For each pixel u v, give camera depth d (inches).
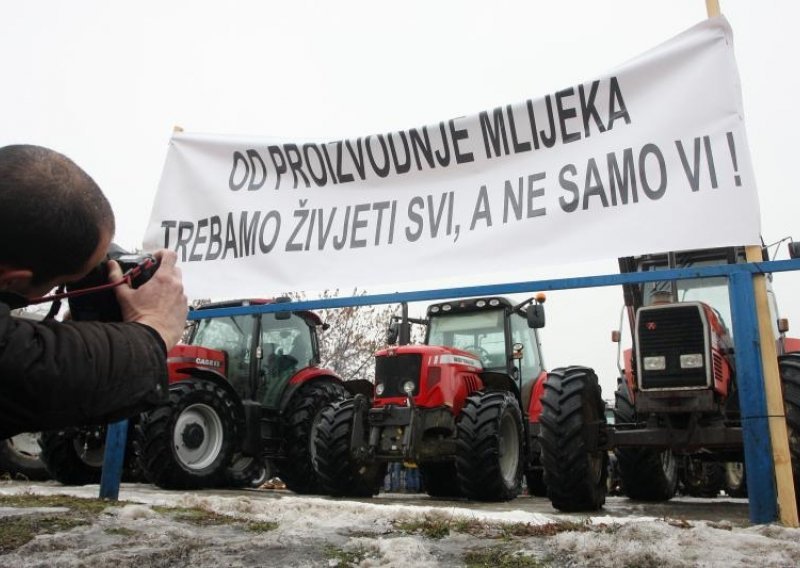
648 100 112.3
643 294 218.4
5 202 37.4
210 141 150.2
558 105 119.0
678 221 105.3
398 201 130.7
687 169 106.7
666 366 167.2
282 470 282.4
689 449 179.0
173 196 150.6
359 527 91.6
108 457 135.3
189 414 241.1
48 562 65.7
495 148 123.9
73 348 39.7
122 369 41.8
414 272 125.4
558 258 113.6
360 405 231.5
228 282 141.6
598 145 114.9
